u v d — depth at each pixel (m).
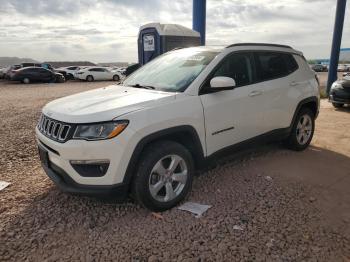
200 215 3.33
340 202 3.67
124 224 3.21
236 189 3.95
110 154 2.99
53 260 2.70
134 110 3.13
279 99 4.70
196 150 3.65
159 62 4.54
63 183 3.20
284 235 2.99
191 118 3.49
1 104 12.36
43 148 3.44
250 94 4.20
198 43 8.59
